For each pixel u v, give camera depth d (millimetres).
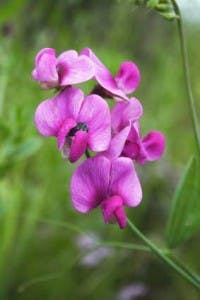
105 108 293
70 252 554
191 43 872
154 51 882
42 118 298
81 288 529
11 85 582
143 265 563
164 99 769
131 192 299
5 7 517
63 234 576
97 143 292
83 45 722
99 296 533
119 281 560
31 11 702
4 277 503
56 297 521
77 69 296
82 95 296
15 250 513
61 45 711
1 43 579
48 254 560
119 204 295
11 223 498
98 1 772
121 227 296
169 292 549
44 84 299
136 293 534
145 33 900
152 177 653
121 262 562
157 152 323
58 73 298
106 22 803
